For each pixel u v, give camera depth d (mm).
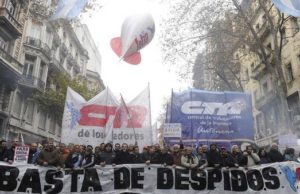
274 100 26500
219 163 8766
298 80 23609
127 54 7523
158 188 8523
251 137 11258
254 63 32469
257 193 8594
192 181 8609
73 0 8047
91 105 10312
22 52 29203
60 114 31656
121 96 10281
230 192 8594
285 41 25547
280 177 8680
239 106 11477
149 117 10445
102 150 9031
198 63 24203
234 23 20609
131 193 8430
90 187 8383
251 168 8781
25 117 28828
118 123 10250
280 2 8820
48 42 33875
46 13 26516
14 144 9508
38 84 30109
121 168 8578
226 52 22844
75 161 8609
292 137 11328
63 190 8305
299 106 23391
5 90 24875
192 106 11398
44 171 8359
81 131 10117
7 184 8141
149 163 8633
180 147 9969
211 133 11219
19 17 27141
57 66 35188
